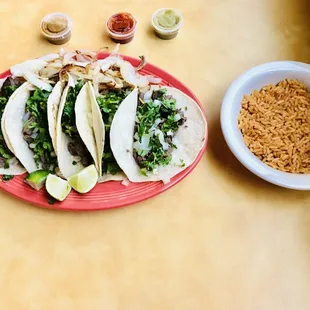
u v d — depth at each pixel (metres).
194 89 0.67
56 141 0.56
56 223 0.57
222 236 0.58
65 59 0.62
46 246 0.56
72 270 0.55
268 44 0.71
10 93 0.60
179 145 0.60
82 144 0.58
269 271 0.56
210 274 0.55
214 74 0.68
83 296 0.54
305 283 0.55
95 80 0.60
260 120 0.62
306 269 0.56
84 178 0.56
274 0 0.75
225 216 0.59
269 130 0.62
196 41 0.70
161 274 0.55
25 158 0.58
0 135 0.58
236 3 0.74
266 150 0.60
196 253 0.56
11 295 0.54
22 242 0.56
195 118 0.61
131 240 0.57
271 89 0.64
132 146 0.59
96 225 0.57
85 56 0.63
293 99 0.64
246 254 0.57
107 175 0.58
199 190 0.60
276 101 0.64
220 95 0.66
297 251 0.57
